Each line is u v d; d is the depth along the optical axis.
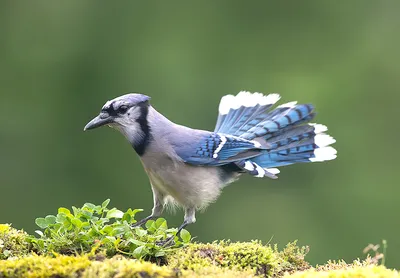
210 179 8.23
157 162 7.97
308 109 8.97
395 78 15.34
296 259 6.94
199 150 8.09
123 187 14.06
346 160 14.38
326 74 15.56
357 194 13.92
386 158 14.45
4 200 13.94
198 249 6.61
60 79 14.95
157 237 6.66
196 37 15.65
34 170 14.20
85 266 5.78
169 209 8.35
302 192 13.91
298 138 8.90
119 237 6.66
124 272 5.64
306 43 15.93
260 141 8.86
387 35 15.86
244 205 13.82
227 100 9.41
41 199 13.99
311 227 13.61
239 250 6.59
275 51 15.91
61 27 15.23
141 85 15.01
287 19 16.03
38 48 15.12
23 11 15.24
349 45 15.91
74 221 6.53
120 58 15.13
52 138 14.52
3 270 5.80
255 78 15.49
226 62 15.56
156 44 15.38
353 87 15.27
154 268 5.70
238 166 8.47
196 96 15.10
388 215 13.71
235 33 15.80
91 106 14.87
